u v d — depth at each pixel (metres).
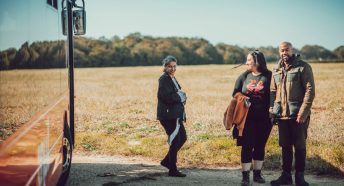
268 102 6.63
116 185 6.91
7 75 3.07
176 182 7.05
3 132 2.91
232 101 6.66
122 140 10.63
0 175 2.81
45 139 4.51
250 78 6.70
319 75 43.66
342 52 124.38
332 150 8.18
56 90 5.62
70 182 7.12
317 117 14.30
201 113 15.76
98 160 8.93
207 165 8.36
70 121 7.56
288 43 6.37
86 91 29.09
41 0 4.52
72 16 7.68
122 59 113.50
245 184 6.57
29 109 3.71
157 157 9.16
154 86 34.47
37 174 3.96
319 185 6.69
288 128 6.55
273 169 7.94
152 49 121.50
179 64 121.31
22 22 3.52
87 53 111.81
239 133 6.48
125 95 25.67
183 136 7.41
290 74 6.34
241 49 131.62
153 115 15.82
